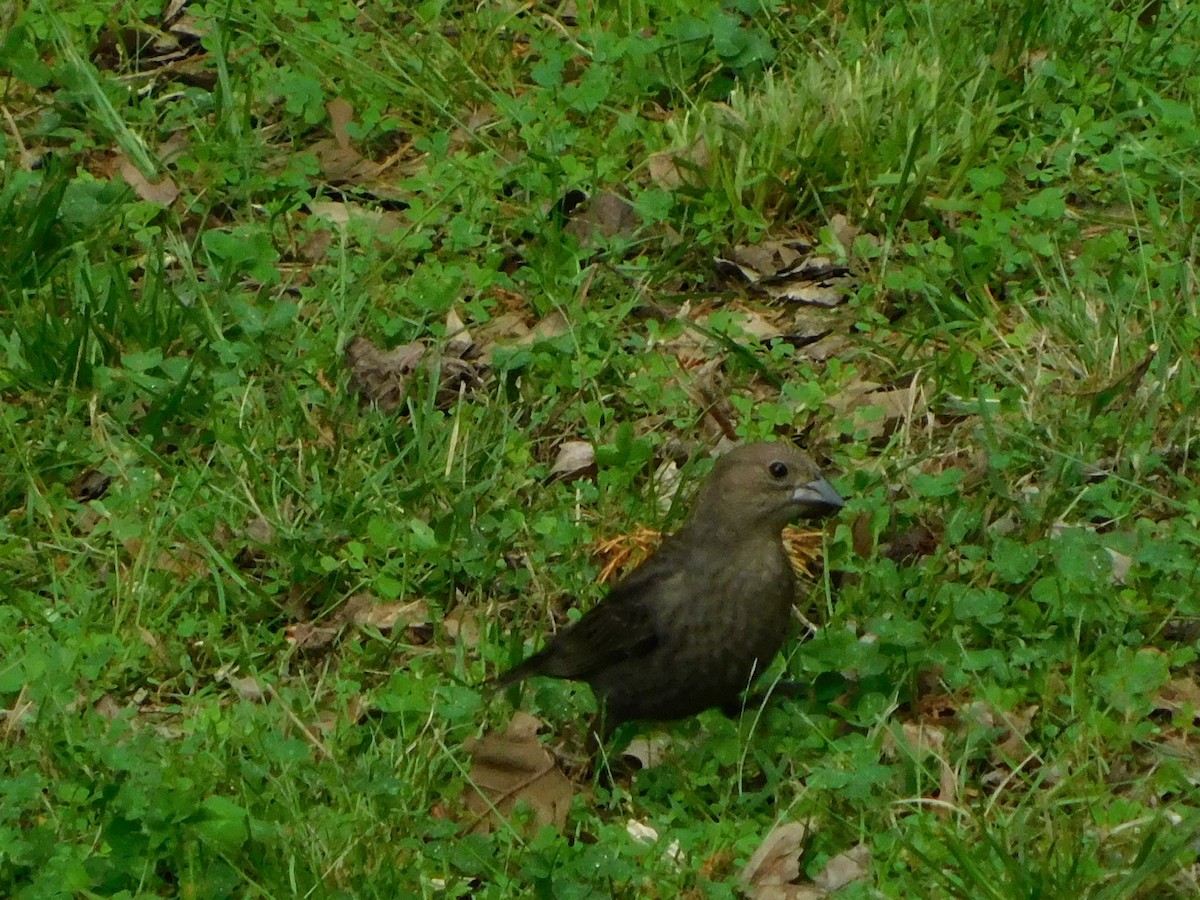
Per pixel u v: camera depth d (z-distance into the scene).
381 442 11.60
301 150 14.35
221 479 11.38
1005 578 10.20
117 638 10.38
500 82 14.58
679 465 11.70
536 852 8.67
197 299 12.53
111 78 14.85
